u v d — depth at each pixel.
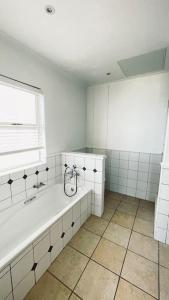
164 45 1.56
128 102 2.59
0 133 1.58
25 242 1.14
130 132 2.65
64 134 2.48
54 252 1.45
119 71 2.23
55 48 1.63
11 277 1.01
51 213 2.15
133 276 1.31
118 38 1.45
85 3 1.05
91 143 3.11
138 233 1.84
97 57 1.83
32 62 1.78
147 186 2.65
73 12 1.13
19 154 1.86
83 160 2.21
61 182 2.49
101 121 2.92
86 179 2.23
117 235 1.81
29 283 1.18
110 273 1.33
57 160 2.38
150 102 2.40
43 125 2.06
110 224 2.01
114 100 2.71
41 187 2.09
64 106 2.41
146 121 2.48
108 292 1.19
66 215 1.60
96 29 1.32
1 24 1.25
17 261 1.05
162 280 1.28
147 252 1.56
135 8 1.09
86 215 2.10
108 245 1.65
